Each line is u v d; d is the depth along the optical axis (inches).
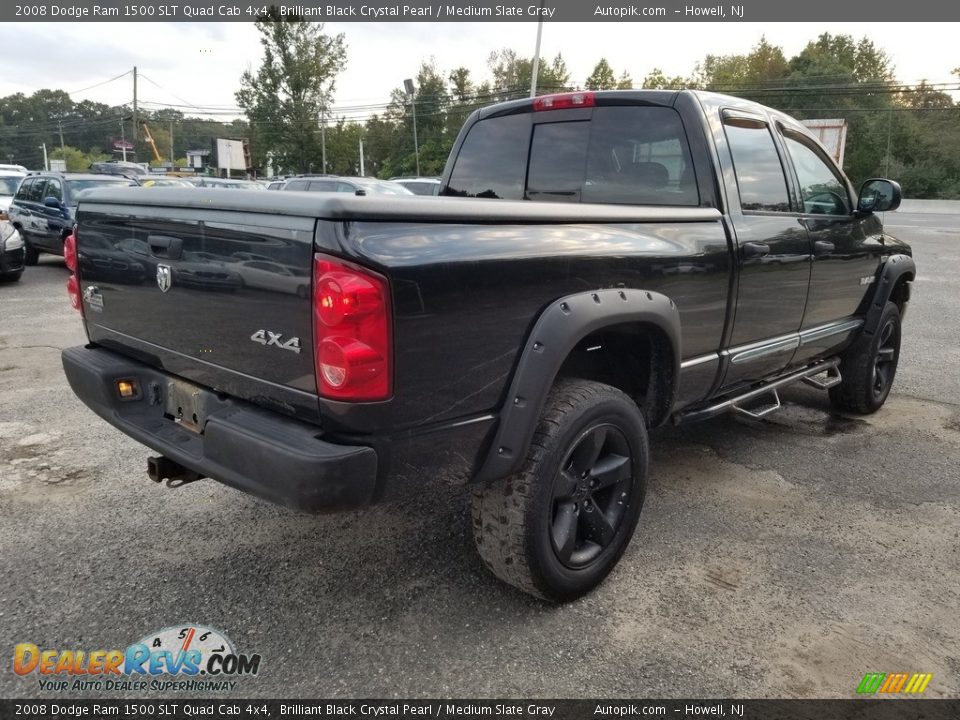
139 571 114.4
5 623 101.0
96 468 154.3
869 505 142.8
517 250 89.5
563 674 92.2
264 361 85.7
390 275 76.7
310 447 78.6
